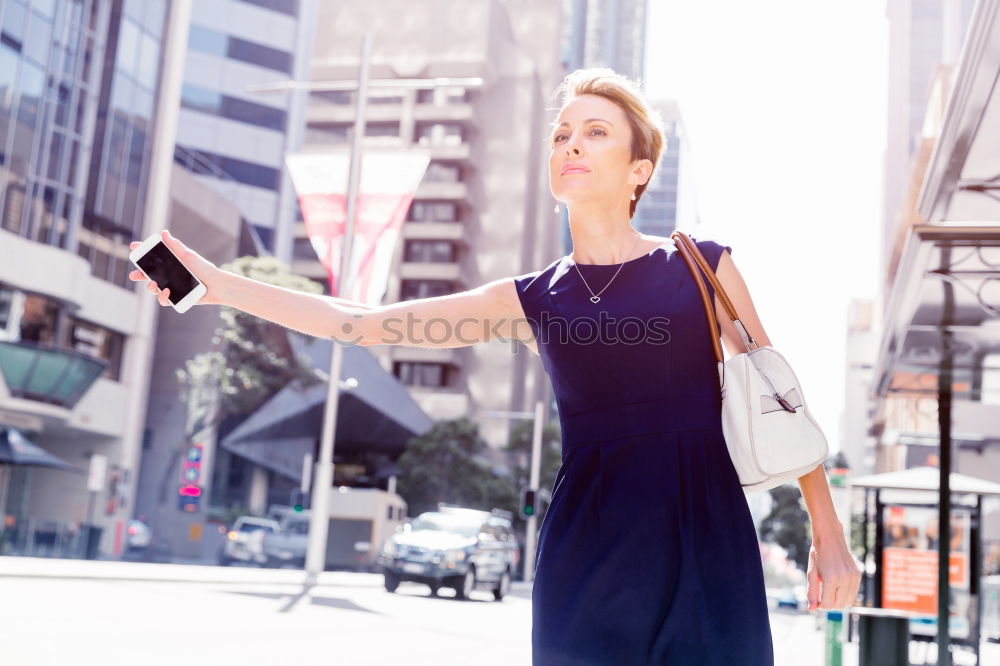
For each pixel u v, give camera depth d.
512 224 99.38
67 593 15.12
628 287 2.12
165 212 51.03
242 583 22.30
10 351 38.66
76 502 48.06
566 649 1.93
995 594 27.77
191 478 47.50
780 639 21.58
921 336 10.34
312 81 104.44
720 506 1.98
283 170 76.69
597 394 2.07
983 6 5.59
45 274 39.88
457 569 26.55
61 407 41.34
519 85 102.75
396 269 95.75
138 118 48.31
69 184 41.69
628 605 1.92
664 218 132.25
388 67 102.50
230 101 75.19
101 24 43.84
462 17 102.75
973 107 6.66
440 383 93.31
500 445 92.31
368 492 48.22
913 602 14.98
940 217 9.02
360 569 47.12
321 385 56.06
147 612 13.49
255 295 2.20
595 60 175.50
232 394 48.16
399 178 21.55
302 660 10.16
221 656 9.87
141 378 49.91
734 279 2.16
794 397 2.02
